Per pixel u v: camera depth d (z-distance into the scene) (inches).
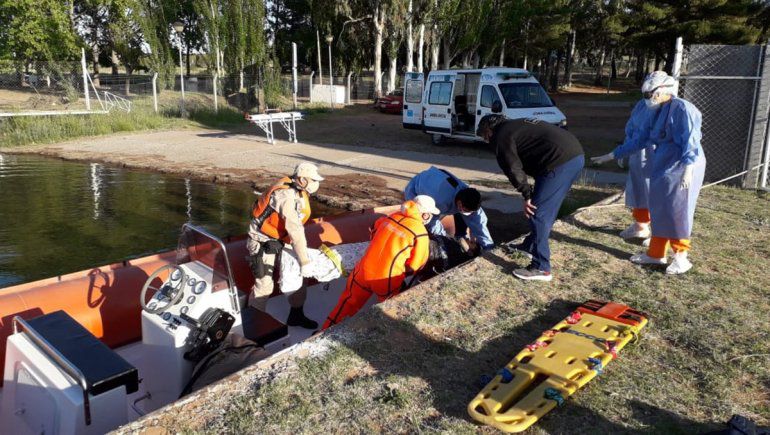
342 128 909.8
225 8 1243.8
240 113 1049.5
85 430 125.6
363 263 186.2
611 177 467.5
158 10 1414.9
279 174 510.0
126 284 199.2
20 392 142.8
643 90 191.2
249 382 134.6
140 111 944.9
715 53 358.9
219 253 166.1
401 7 1318.9
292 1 1980.8
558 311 172.6
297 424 119.4
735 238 244.4
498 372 135.4
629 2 1601.9
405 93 738.2
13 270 281.4
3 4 1237.1
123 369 130.8
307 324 209.0
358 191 437.4
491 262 210.8
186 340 158.6
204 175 505.7
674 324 163.2
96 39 1599.4
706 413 123.5
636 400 127.9
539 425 119.1
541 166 183.5
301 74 2201.0
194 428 117.9
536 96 647.1
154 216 377.7
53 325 148.0
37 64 1138.0
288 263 196.7
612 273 203.2
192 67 2726.4
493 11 1569.9
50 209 393.4
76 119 816.9
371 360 144.0
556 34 1813.5
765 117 344.2
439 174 231.8
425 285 188.2
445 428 117.8
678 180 189.2
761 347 150.2
